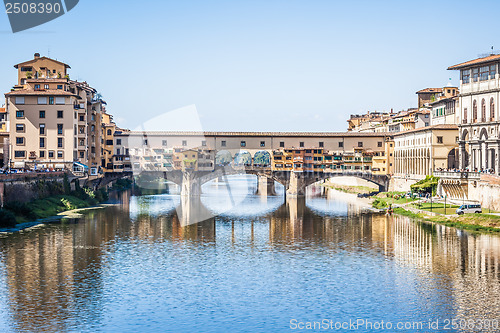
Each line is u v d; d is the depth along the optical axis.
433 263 72.56
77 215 115.12
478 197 115.25
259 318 51.72
